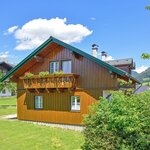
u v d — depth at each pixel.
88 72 23.81
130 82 22.92
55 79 24.55
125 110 9.63
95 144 10.18
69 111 24.67
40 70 26.89
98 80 23.23
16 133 19.80
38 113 26.86
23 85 28.14
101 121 10.24
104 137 10.02
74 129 22.75
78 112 24.09
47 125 25.05
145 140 9.13
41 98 26.94
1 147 15.55
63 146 15.91
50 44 25.42
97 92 23.17
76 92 24.31
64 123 24.92
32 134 19.45
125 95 10.63
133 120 9.40
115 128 9.79
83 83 24.00
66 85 23.88
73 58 24.73
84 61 24.11
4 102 54.59
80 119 23.91
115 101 10.17
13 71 27.58
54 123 25.58
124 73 21.69
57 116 25.47
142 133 9.29
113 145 9.79
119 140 9.66
